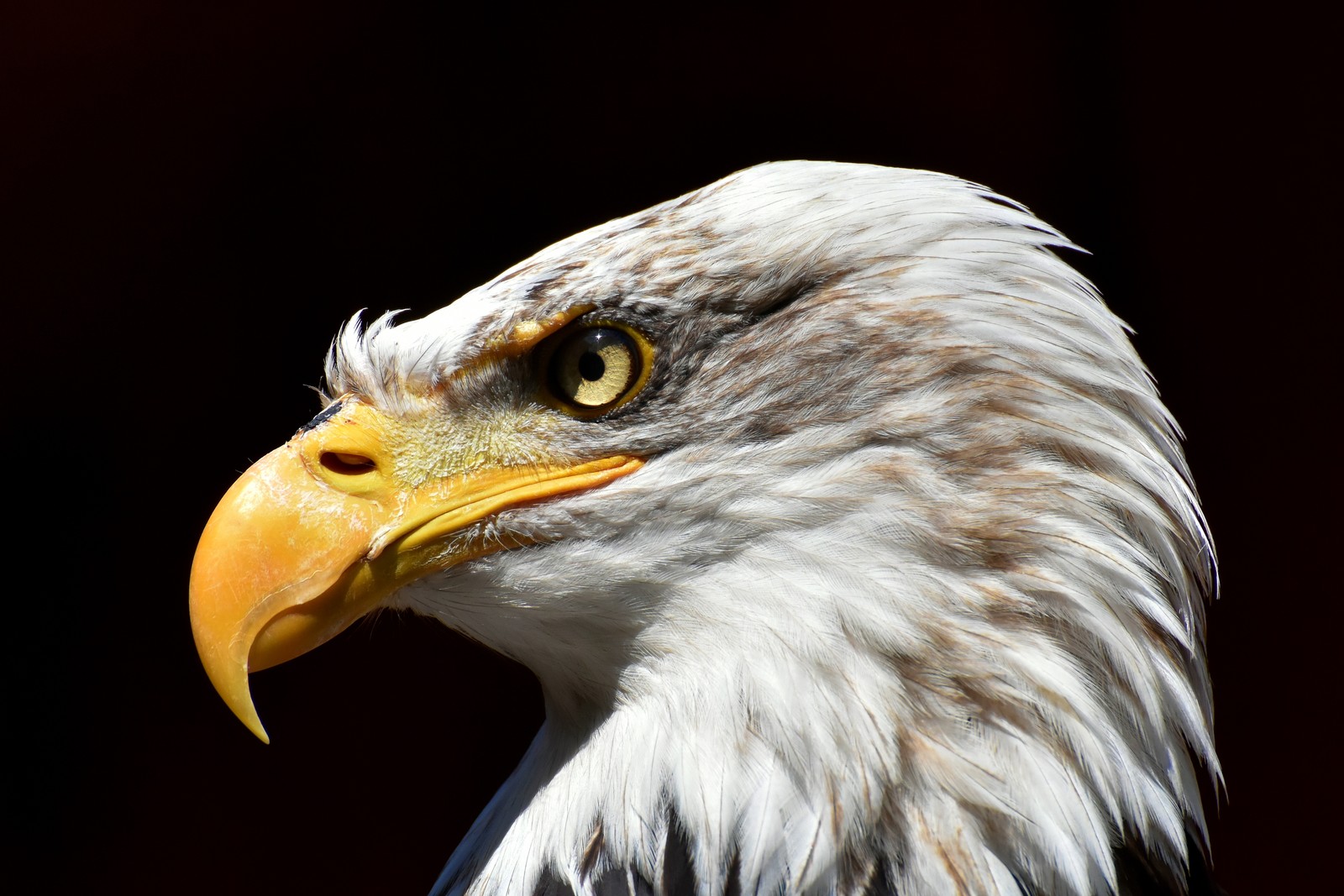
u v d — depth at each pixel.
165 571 12.36
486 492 4.12
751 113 11.71
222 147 11.60
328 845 12.43
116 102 11.30
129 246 11.71
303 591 4.07
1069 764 3.69
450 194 11.95
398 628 12.76
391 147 11.80
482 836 4.64
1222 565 11.35
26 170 11.29
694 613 3.98
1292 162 11.17
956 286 3.94
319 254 11.98
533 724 12.91
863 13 11.40
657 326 4.04
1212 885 4.14
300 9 11.23
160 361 12.04
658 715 4.01
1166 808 3.84
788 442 3.94
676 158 11.84
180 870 12.20
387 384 4.22
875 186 4.12
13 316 11.63
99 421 12.08
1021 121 11.52
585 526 4.05
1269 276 11.27
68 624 12.16
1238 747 11.23
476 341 4.14
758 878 3.72
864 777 3.69
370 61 11.53
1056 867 3.64
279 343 12.13
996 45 11.38
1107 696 3.75
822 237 4.01
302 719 12.56
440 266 12.06
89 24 10.94
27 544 12.02
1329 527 11.16
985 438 3.82
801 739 3.75
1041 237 4.07
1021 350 3.88
